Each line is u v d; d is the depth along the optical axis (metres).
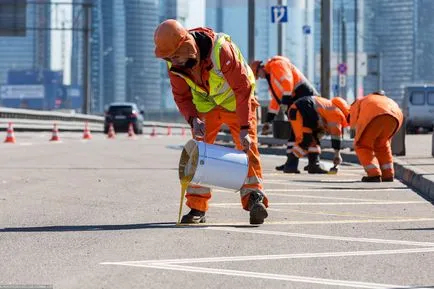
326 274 12.02
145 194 22.41
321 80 51.16
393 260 13.10
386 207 20.22
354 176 29.56
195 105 16.66
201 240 14.73
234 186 16.34
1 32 98.50
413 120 89.81
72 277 11.59
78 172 29.59
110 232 15.60
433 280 11.67
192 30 15.91
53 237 14.99
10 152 41.56
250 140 16.28
